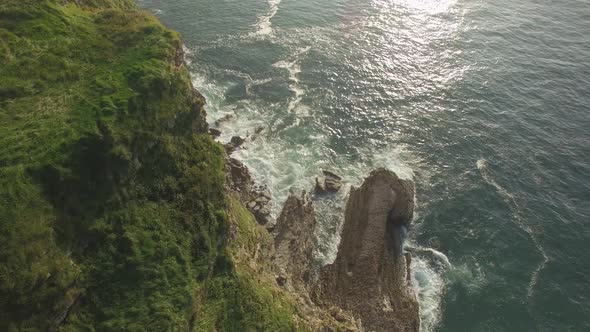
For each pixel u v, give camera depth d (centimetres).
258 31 7669
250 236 3822
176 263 2869
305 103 6253
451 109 6450
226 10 8194
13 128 2777
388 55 7369
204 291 2967
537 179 5522
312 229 4597
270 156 5362
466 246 4747
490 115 6394
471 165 5656
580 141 6047
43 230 2444
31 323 2269
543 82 7056
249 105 6091
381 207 4728
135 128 3034
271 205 4722
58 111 2931
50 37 3478
